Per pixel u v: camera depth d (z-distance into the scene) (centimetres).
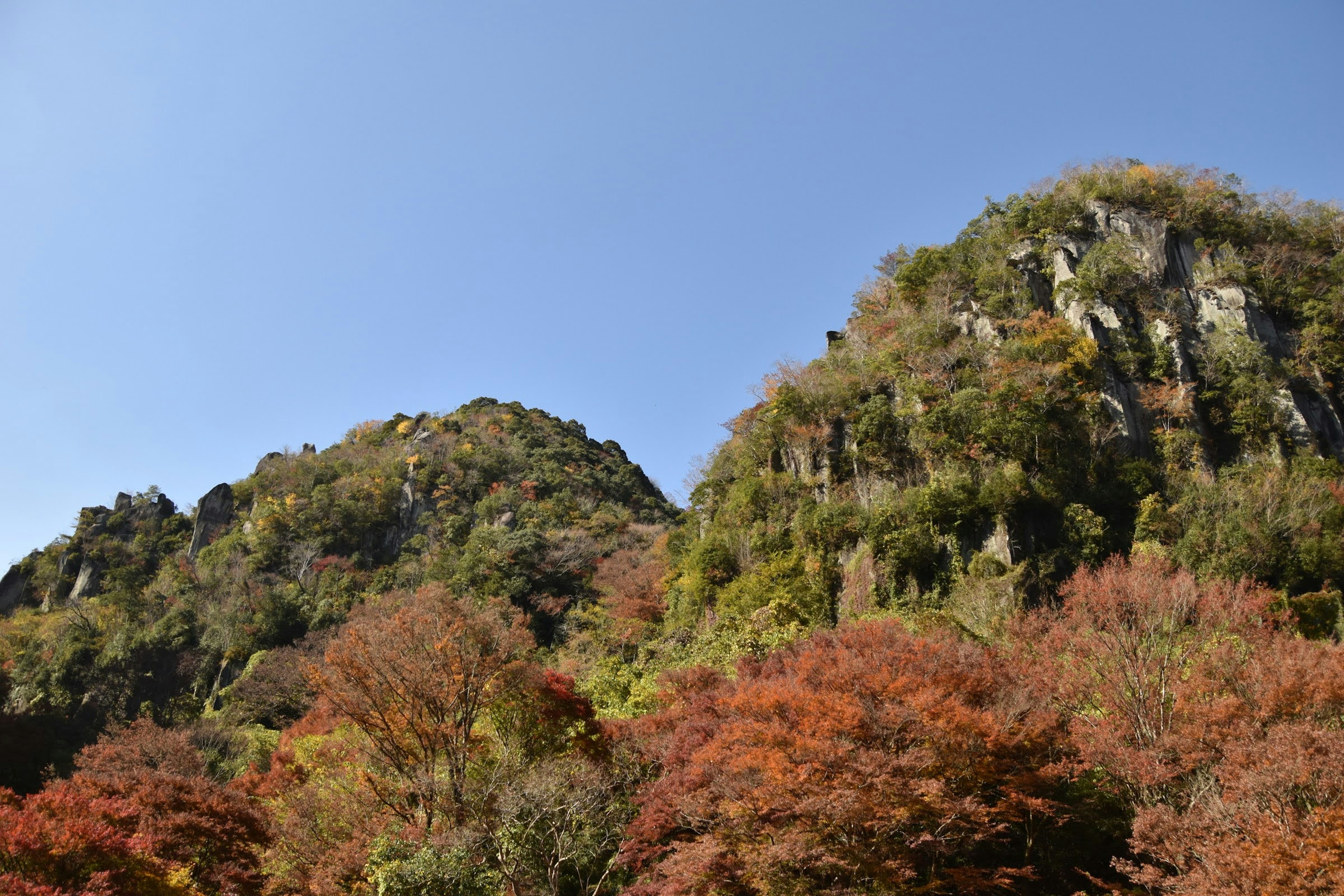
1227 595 2688
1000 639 3177
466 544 7550
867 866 1689
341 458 9781
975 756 1838
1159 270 5369
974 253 5931
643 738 2547
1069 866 2012
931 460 4328
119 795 2350
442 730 2497
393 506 8650
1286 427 4459
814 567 4312
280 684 5622
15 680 6356
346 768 2808
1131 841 1681
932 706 1852
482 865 2169
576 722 2697
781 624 3944
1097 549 3756
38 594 8988
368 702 2538
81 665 6469
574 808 2188
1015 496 3859
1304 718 1784
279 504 8506
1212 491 4012
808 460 4931
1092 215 5944
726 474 5678
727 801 1883
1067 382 4462
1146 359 4819
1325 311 5019
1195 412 4559
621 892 2127
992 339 4984
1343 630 3219
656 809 2047
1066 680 2280
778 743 1861
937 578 3881
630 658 5222
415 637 2575
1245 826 1475
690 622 4903
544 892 2162
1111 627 2373
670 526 8894
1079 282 5116
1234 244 5719
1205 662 2228
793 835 1716
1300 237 5703
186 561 8512
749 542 4766
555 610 6425
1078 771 1989
